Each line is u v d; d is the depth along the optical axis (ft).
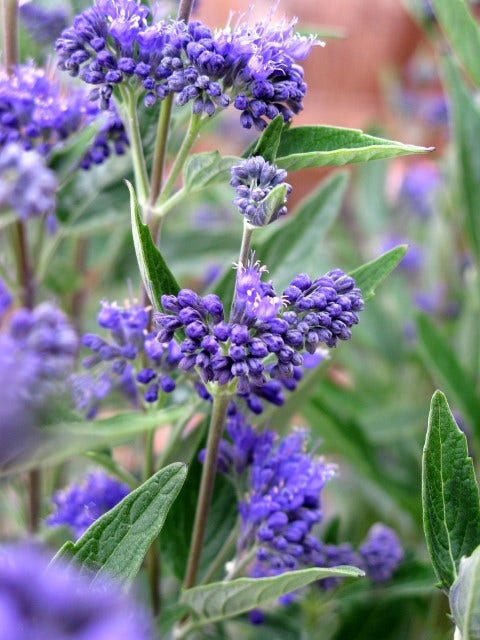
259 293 1.07
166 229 1.80
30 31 1.45
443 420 1.08
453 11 1.41
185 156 1.17
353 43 3.30
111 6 1.14
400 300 2.10
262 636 1.41
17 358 0.98
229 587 1.12
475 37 1.42
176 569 1.26
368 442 1.59
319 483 1.17
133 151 1.19
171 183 1.19
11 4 1.28
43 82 1.23
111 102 1.24
